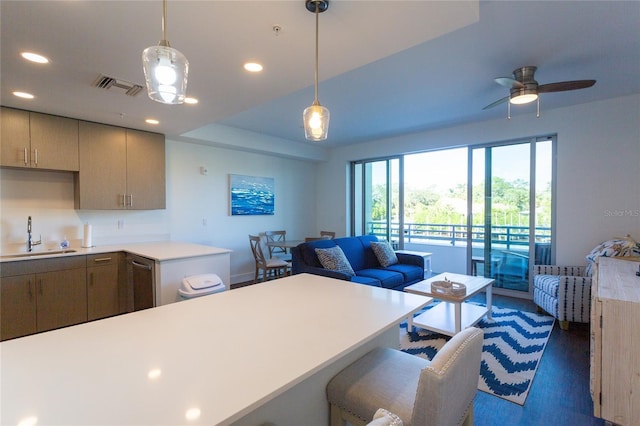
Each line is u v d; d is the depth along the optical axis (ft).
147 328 4.07
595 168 12.44
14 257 9.82
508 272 15.14
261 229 18.98
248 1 4.69
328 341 3.69
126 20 5.16
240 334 3.88
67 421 2.29
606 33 7.32
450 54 8.33
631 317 5.65
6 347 3.51
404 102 12.20
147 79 3.73
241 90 8.32
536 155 14.20
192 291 8.32
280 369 3.05
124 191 12.09
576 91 11.25
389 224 19.58
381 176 19.97
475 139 15.34
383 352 4.88
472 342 3.69
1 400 2.54
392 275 13.07
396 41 5.88
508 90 10.94
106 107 9.65
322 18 5.13
